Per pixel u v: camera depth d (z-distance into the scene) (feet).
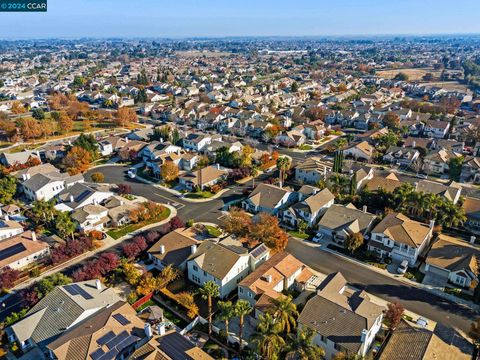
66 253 222.48
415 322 172.86
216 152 381.40
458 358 139.74
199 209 286.66
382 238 225.15
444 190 279.69
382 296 191.52
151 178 348.79
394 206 266.16
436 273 208.64
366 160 385.09
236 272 197.88
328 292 175.73
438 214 250.78
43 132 470.39
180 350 141.79
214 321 174.60
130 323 158.92
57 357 141.18
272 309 154.92
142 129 488.02
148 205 270.26
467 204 270.67
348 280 204.33
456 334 153.28
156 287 190.90
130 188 311.88
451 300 188.85
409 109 555.28
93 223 253.44
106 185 315.37
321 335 153.17
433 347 139.64
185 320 175.32
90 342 145.28
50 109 628.69
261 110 595.06
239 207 288.51
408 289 196.85
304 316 160.76
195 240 221.46
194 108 593.42
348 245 224.74
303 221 257.14
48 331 157.79
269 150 410.52
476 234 247.70
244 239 228.02
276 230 228.22
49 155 391.24
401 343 145.38
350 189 291.99
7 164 359.66
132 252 216.33
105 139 431.43
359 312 158.71
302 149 428.97
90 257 225.76
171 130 471.62
